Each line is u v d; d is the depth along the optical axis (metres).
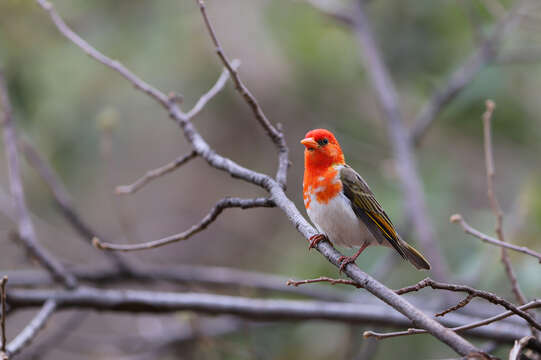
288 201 6.05
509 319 8.80
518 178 14.27
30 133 11.99
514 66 13.83
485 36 12.88
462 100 13.59
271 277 11.49
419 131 12.71
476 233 6.27
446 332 4.57
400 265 12.30
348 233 7.23
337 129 14.83
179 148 15.94
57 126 12.35
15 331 12.84
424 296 12.06
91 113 12.70
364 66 14.53
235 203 6.30
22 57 12.30
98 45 12.97
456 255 12.03
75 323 10.41
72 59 12.50
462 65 13.68
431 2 14.05
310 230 5.73
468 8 12.77
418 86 14.47
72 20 12.88
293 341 11.73
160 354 11.34
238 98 15.22
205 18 6.46
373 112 15.27
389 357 11.49
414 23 14.23
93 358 12.12
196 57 13.75
